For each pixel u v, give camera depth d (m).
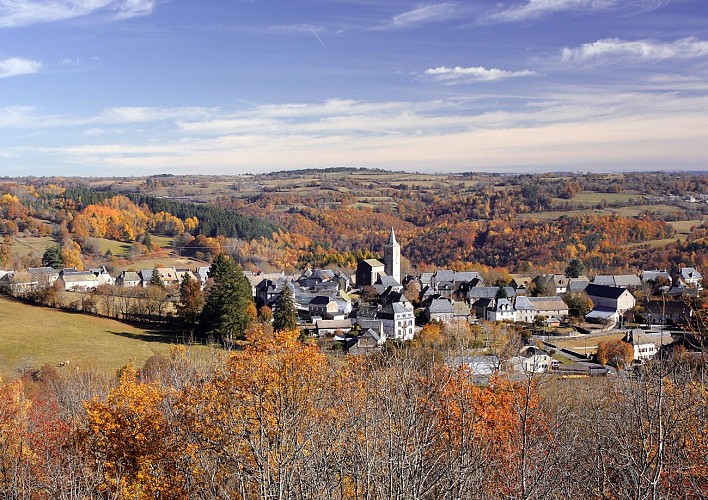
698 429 17.30
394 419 19.66
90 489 22.52
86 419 32.31
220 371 28.56
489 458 20.36
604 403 28.14
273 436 21.19
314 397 23.97
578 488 19.22
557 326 103.38
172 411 29.16
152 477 26.67
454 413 22.41
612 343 71.31
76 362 68.31
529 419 21.09
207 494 19.69
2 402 37.94
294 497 16.55
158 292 113.62
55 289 104.62
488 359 50.34
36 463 26.98
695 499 16.56
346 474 18.36
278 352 29.94
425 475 17.19
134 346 78.94
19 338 80.00
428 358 37.50
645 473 15.92
